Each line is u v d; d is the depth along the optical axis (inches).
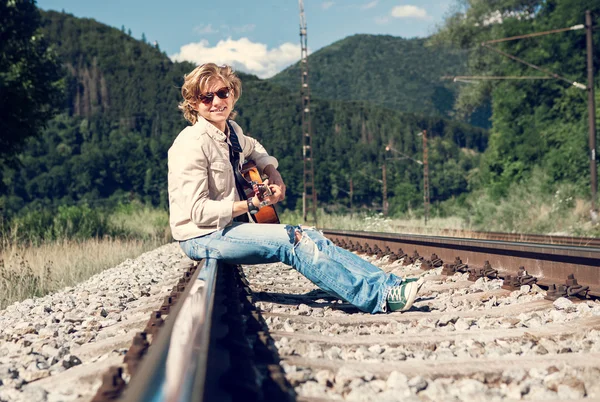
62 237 549.0
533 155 1168.2
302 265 151.2
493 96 1301.7
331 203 6904.5
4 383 97.1
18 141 659.4
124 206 1095.0
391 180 6860.2
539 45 1186.0
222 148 155.3
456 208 1081.4
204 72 152.2
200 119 155.9
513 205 740.0
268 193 154.7
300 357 97.2
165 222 912.9
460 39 1475.1
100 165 7529.5
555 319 130.8
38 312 177.5
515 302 159.0
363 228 763.4
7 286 251.0
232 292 128.6
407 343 110.4
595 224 609.6
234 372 73.8
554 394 80.0
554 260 182.1
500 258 216.5
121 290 222.7
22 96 609.6
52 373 102.7
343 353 104.4
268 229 152.6
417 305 158.2
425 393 81.1
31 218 684.7
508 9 1391.5
